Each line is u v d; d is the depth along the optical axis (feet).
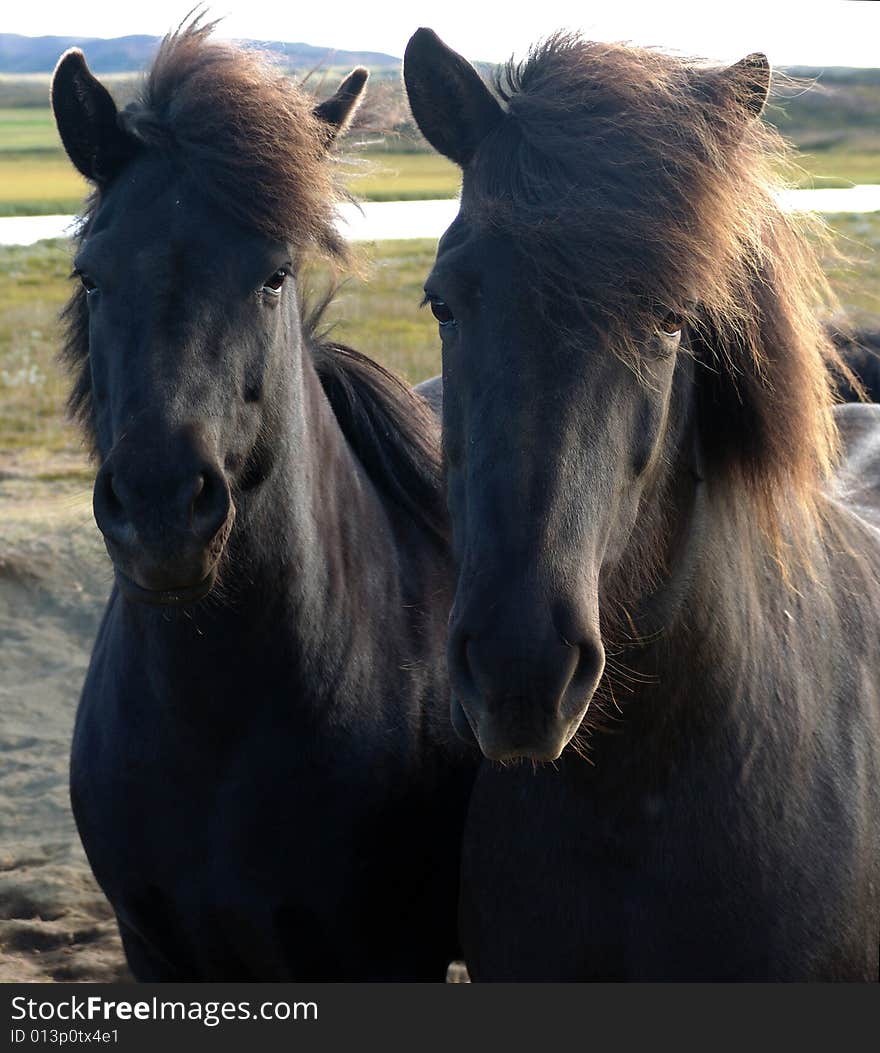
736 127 5.63
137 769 8.29
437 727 9.02
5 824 14.62
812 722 6.66
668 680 6.14
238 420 7.63
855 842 6.63
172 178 7.63
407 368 30.07
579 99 5.51
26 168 108.99
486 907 7.25
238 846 8.15
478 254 5.29
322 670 8.25
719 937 6.28
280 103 7.92
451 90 5.97
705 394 6.12
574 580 5.01
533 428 5.07
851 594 7.34
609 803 6.38
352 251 8.52
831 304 6.62
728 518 6.38
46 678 18.08
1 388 32.60
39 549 20.97
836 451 7.30
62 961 11.96
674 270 5.12
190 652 7.86
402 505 9.80
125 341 7.34
